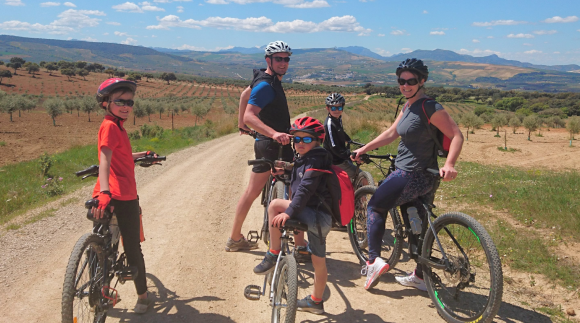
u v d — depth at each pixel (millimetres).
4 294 3559
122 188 2932
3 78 154875
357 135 16609
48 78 170375
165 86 195125
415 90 3320
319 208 2998
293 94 175875
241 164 11508
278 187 3869
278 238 3258
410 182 3363
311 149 2998
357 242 4438
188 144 19469
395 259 3834
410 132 3309
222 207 6672
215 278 3932
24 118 50344
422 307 3371
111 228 3094
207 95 154125
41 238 5105
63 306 2420
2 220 6164
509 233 4793
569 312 3172
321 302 3168
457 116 40156
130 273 3010
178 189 8086
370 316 3223
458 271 3088
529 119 27078
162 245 4844
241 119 4387
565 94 177875
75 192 8141
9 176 12320
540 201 5969
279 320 2867
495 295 2738
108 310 3168
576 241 4559
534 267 3992
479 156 16719
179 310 3311
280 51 3900
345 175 3082
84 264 2682
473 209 5965
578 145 21156
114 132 2814
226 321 3164
